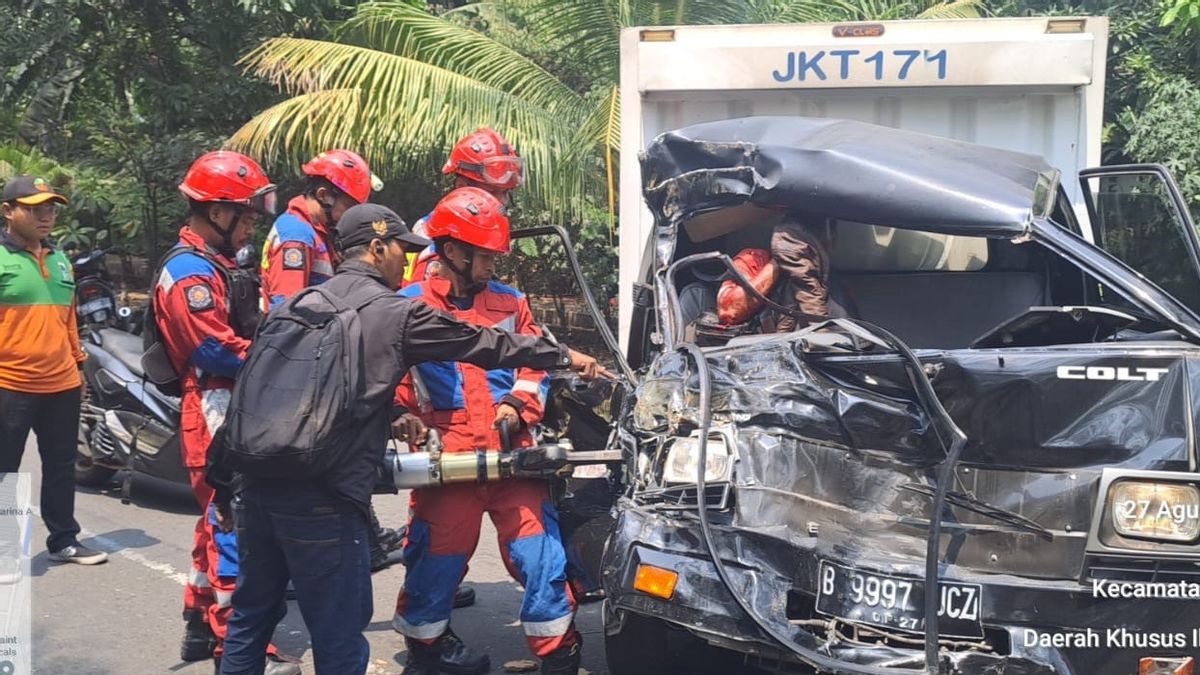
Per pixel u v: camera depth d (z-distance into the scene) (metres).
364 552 3.87
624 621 4.27
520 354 3.98
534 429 4.73
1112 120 11.31
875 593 3.66
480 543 7.00
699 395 4.04
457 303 4.50
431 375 4.46
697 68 6.57
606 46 11.34
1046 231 4.27
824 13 11.42
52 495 6.39
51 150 15.09
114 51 14.16
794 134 5.08
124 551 6.68
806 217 5.34
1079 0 11.67
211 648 5.06
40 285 6.17
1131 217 5.16
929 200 4.47
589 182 11.24
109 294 8.44
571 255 5.15
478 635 5.42
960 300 5.62
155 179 14.31
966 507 3.82
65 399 6.33
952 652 3.55
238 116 14.05
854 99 6.71
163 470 7.38
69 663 5.02
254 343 3.79
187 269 4.61
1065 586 3.59
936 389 3.84
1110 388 3.70
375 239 4.01
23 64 13.75
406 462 4.27
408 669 4.65
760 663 3.99
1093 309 4.17
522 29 12.59
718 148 5.06
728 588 3.53
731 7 11.14
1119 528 3.60
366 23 11.60
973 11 11.74
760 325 5.18
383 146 10.95
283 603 4.08
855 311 5.44
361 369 3.74
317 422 3.64
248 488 3.83
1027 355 3.78
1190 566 3.57
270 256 5.34
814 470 3.99
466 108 10.71
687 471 3.95
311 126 10.80
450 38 11.38
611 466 4.60
